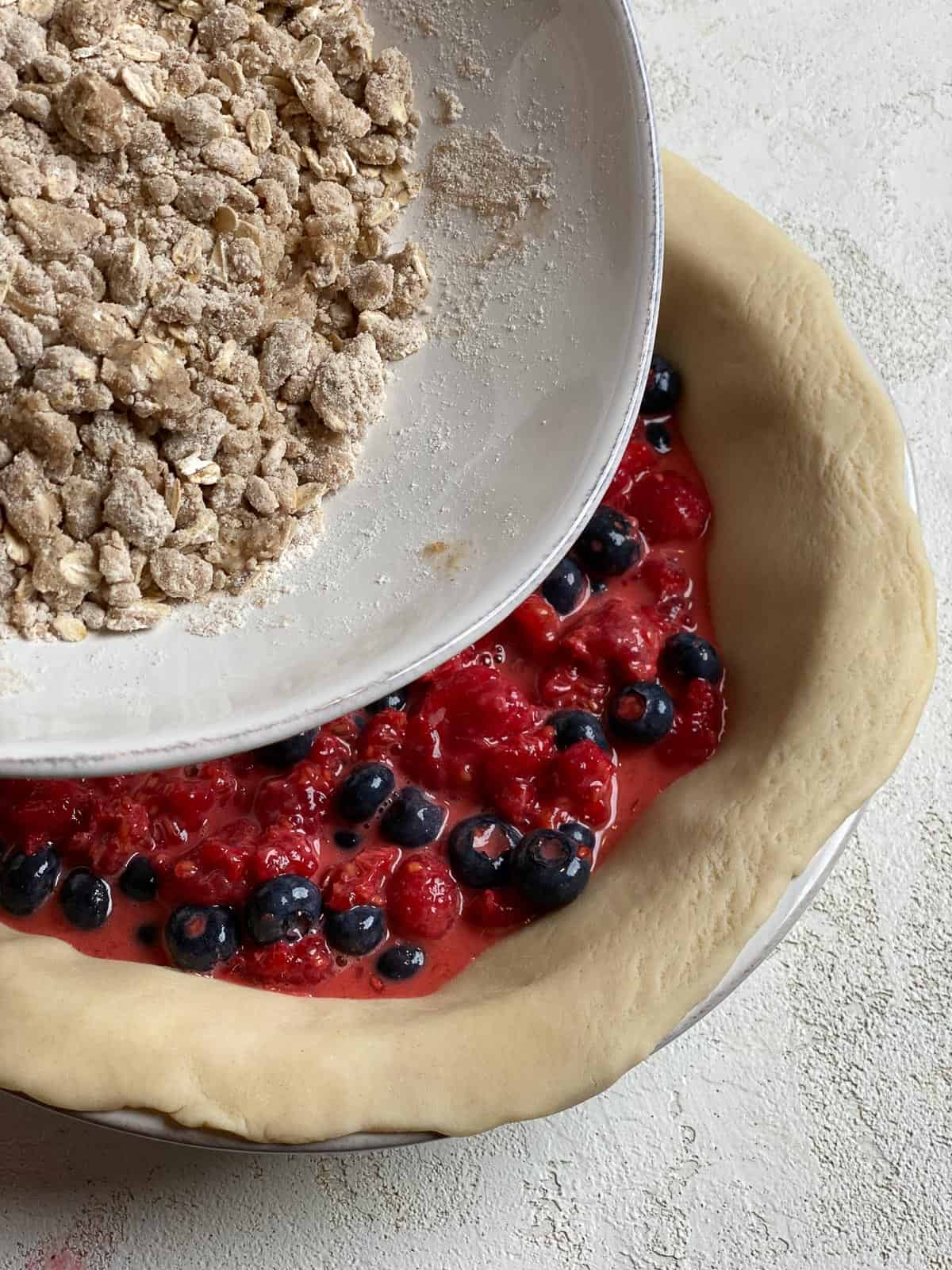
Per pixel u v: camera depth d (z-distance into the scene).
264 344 0.30
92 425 0.28
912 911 0.35
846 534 0.31
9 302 0.27
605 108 0.30
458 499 0.30
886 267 0.40
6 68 0.27
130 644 0.28
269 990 0.29
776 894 0.28
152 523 0.27
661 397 0.35
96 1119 0.27
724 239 0.35
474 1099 0.27
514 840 0.30
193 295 0.28
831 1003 0.34
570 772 0.30
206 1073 0.27
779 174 0.41
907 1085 0.34
